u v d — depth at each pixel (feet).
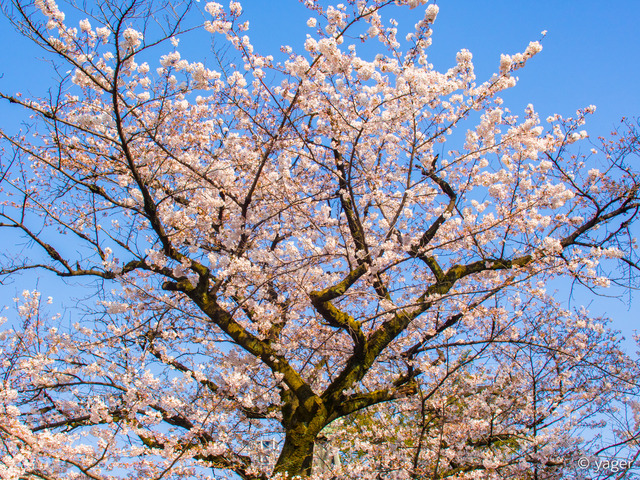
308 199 23.17
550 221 23.95
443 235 24.93
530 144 22.58
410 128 23.94
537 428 23.21
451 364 24.40
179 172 22.50
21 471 12.28
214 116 24.04
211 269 21.06
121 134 17.20
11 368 19.70
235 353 21.40
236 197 22.36
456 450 22.89
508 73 20.49
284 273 19.69
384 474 22.36
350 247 23.36
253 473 20.45
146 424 18.08
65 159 21.21
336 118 20.93
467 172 24.82
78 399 20.97
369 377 26.32
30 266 19.62
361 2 17.92
